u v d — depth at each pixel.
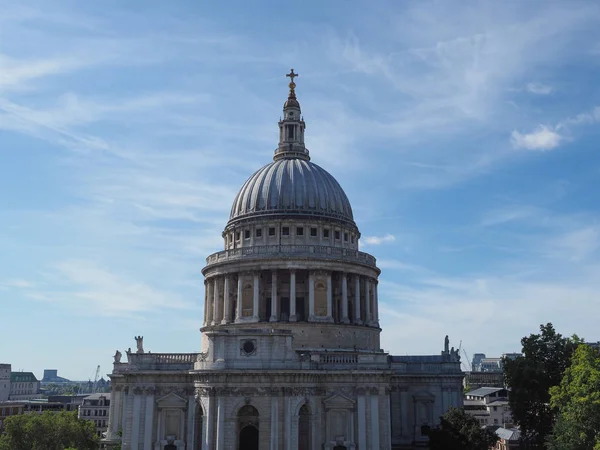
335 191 120.88
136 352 97.69
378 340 116.62
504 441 143.75
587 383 75.31
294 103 130.25
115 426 118.75
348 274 111.12
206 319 114.94
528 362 98.00
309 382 89.75
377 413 90.31
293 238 112.19
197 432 92.19
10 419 127.12
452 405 109.75
